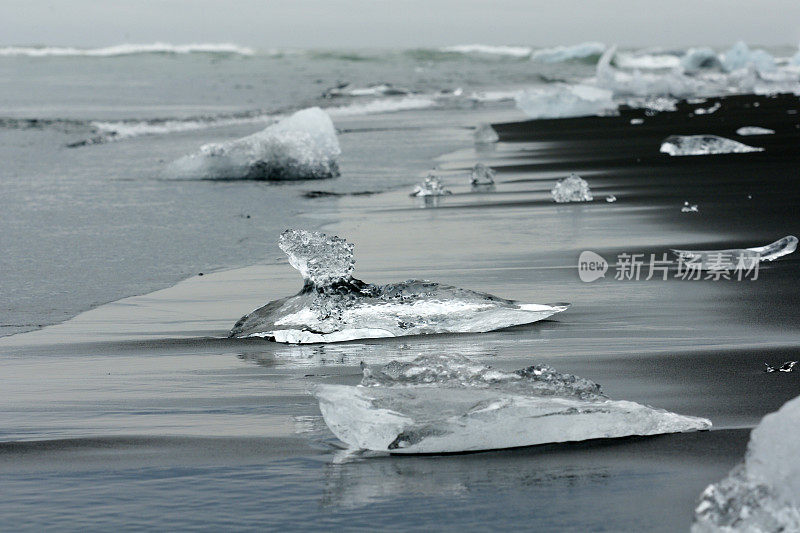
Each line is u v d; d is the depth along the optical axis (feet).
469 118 165.07
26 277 44.11
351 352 31.19
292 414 24.56
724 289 38.50
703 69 334.44
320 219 61.41
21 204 68.80
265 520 18.02
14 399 26.50
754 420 22.79
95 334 34.40
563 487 19.06
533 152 105.60
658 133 125.70
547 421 21.49
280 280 43.27
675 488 18.83
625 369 27.68
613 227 54.34
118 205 68.39
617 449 21.09
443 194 72.74
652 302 36.70
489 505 18.30
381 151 110.11
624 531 17.06
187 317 36.88
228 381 27.94
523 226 56.08
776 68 305.94
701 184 71.72
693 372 27.09
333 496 18.99
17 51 310.04
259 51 333.62
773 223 53.62
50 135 129.90
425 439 21.16
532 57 361.30
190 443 22.45
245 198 72.64
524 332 32.96
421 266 44.98
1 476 20.58
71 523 18.15
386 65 319.68
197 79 254.88
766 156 89.40
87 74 261.24
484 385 23.58
